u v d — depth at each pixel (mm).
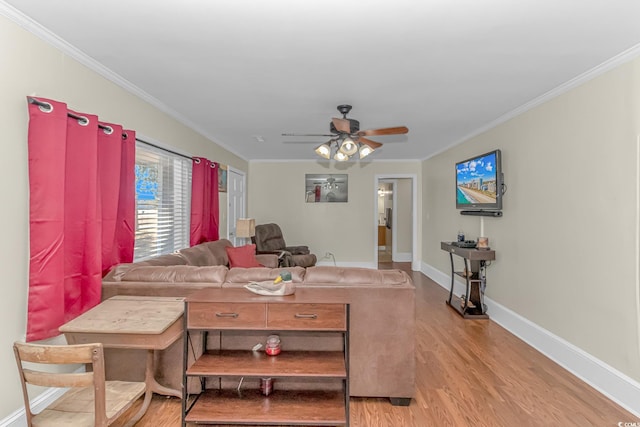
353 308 2207
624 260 2260
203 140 4562
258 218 7051
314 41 2107
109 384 1810
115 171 2500
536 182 3193
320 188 7039
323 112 3629
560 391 2422
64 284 2047
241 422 1907
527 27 1930
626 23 1881
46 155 1888
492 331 3600
